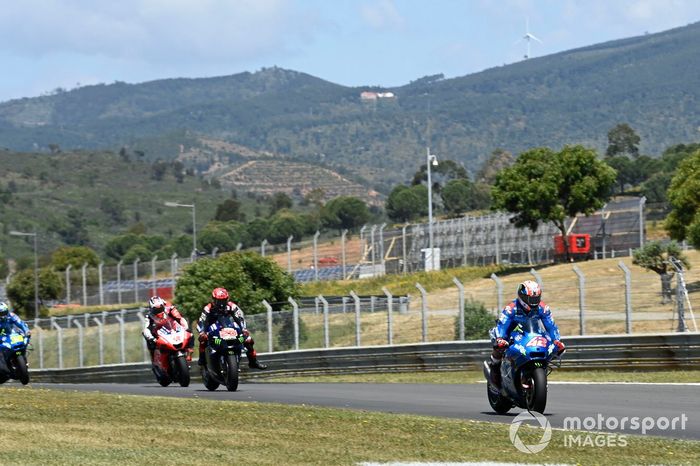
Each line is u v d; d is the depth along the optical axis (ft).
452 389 196.75
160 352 207.92
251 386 219.20
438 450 111.65
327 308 303.89
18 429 123.34
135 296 583.17
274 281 419.74
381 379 253.85
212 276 411.95
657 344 235.61
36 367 398.62
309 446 113.60
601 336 241.76
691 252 591.78
